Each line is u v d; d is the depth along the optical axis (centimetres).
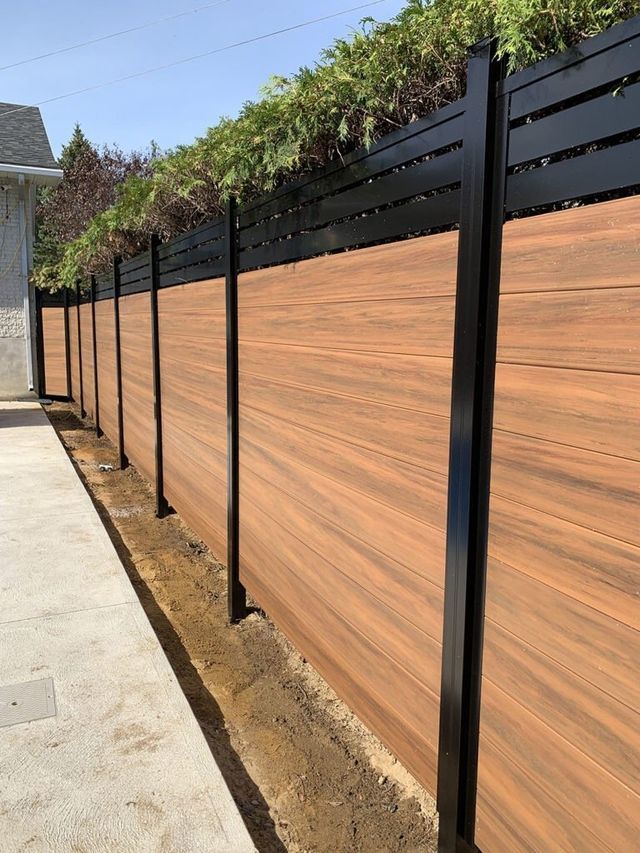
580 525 129
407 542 192
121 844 186
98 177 2516
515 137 144
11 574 389
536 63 139
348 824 213
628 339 117
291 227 265
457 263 162
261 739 261
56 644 304
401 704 201
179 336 465
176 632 356
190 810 200
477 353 154
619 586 121
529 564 144
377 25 200
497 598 155
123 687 269
